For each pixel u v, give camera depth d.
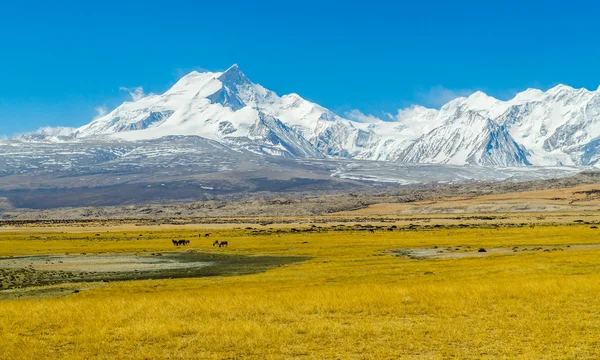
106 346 31.73
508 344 30.20
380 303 40.88
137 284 66.88
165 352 30.48
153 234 191.25
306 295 45.00
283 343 31.53
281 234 177.00
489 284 47.72
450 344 30.64
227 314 38.97
